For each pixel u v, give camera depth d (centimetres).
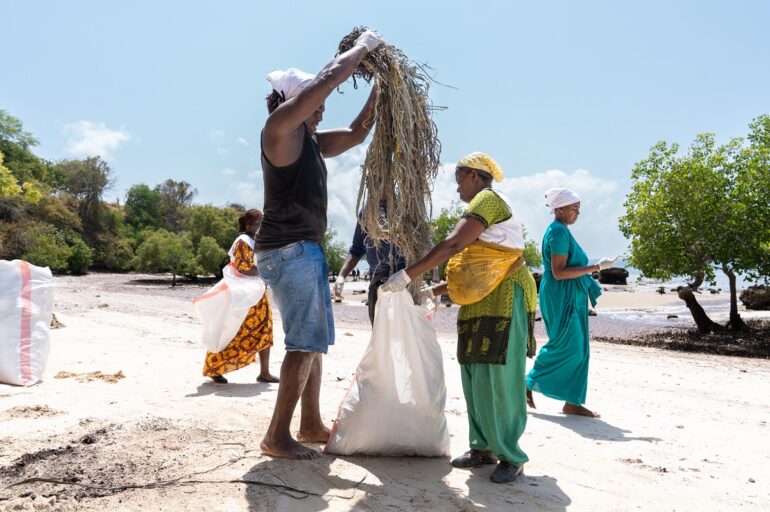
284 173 353
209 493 301
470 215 356
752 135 1600
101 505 283
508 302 362
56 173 8038
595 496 338
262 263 367
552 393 564
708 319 1719
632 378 831
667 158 1628
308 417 405
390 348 378
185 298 3003
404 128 367
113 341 887
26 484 303
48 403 461
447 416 515
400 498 315
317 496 307
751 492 356
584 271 541
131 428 397
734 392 745
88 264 6712
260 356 620
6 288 561
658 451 439
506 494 333
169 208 10256
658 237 1652
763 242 1486
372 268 505
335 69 334
